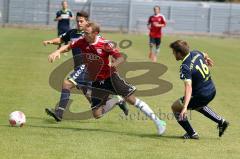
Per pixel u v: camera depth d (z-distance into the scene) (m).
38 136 24.64
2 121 27.56
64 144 23.39
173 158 21.78
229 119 30.92
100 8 137.38
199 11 140.88
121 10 137.88
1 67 50.31
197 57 24.86
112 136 25.39
